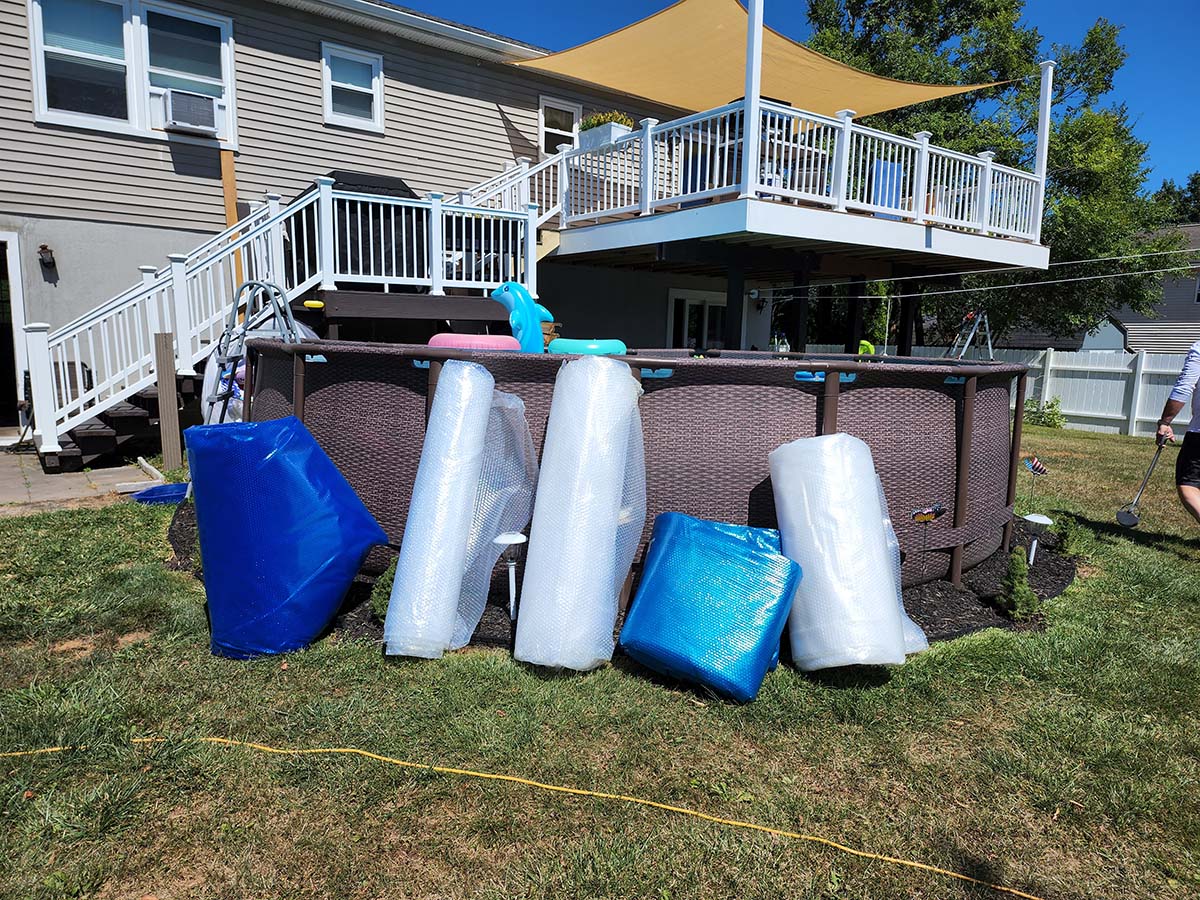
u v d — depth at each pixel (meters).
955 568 4.14
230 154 9.55
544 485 3.21
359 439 3.88
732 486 3.62
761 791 2.40
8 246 8.32
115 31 8.71
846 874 2.07
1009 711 2.96
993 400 4.32
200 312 7.63
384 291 9.08
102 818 2.16
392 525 3.85
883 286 20.02
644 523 3.53
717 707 2.85
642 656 3.04
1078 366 14.98
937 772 2.54
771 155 8.95
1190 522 6.31
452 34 10.75
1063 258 18.23
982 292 20.11
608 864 2.05
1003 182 10.87
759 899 1.96
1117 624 3.88
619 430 3.22
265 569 3.15
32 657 3.16
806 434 3.65
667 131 9.05
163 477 6.69
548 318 5.80
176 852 2.06
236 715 2.73
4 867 1.98
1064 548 5.00
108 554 4.50
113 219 8.88
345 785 2.35
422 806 2.27
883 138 9.03
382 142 10.84
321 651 3.22
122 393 7.39
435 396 3.43
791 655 3.18
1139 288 18.30
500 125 11.97
